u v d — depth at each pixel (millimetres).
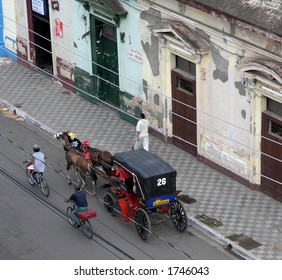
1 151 34812
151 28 33469
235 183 32125
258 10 29188
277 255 28141
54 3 38781
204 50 31703
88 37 37375
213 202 31062
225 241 28844
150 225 28609
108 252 28438
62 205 31156
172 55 33656
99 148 34875
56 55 39781
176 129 34562
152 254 28344
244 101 30938
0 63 42031
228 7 30016
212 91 32219
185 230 29297
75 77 38906
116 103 37531
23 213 30688
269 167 30953
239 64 30266
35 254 28422
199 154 33594
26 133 36312
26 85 40031
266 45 29234
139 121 33375
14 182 32562
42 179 31531
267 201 31000
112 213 30312
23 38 41500
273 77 29109
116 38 36344
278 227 29547
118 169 29500
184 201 31141
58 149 35094
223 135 32281
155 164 28875
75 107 38000
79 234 29422
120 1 35094
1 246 28891
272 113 30438
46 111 37719
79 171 31547
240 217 30141
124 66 36094
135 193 28875
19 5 41094
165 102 34469
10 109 38125
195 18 31812
